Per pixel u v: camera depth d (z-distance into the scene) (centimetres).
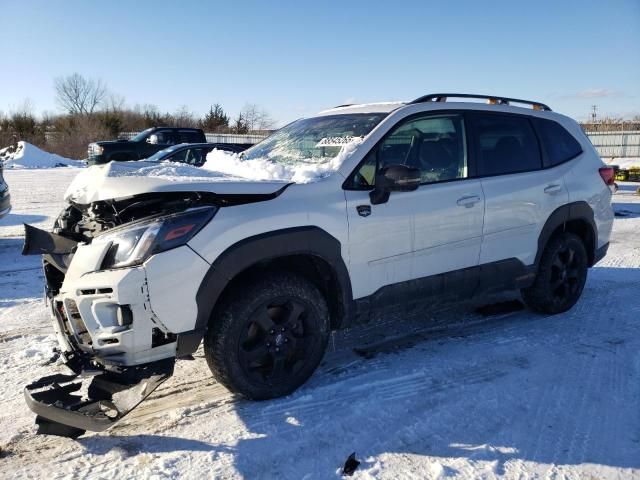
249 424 309
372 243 356
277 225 318
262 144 455
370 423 310
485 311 503
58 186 1723
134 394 282
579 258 494
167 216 293
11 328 462
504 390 349
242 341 315
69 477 262
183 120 4747
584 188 489
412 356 402
